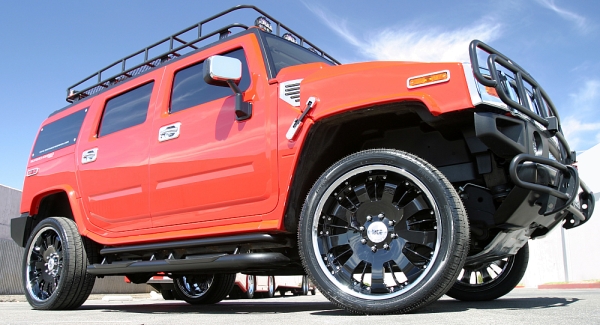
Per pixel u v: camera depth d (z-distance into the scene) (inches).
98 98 179.5
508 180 103.7
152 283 335.6
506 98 96.8
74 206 170.2
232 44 139.9
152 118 151.1
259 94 126.7
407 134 118.3
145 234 146.3
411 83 101.7
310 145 116.0
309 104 112.9
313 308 148.6
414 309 93.4
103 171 161.3
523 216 103.4
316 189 106.2
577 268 550.6
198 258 127.0
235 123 128.7
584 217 125.9
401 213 98.6
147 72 164.2
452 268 90.8
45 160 188.9
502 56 107.1
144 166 147.5
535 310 102.3
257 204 120.9
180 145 139.5
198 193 132.6
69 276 162.2
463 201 108.2
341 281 100.8
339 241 103.7
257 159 121.6
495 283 145.1
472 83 96.6
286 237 120.2
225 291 199.2
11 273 520.7
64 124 189.2
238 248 124.3
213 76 119.6
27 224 188.1
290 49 150.2
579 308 108.4
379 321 81.7
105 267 154.9
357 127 118.7
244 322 89.2
